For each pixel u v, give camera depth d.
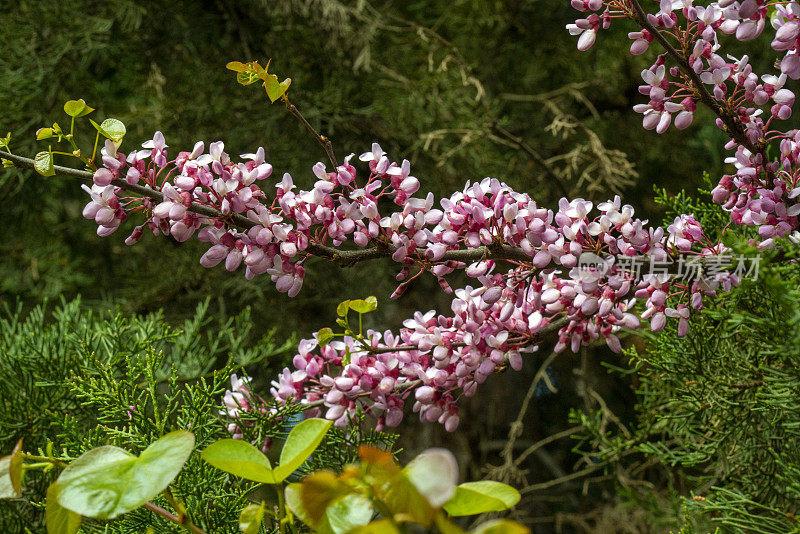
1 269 3.30
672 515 1.41
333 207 1.05
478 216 1.00
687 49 1.03
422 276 3.42
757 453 1.19
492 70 3.67
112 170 1.00
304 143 3.37
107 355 1.42
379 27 3.41
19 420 1.30
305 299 3.36
